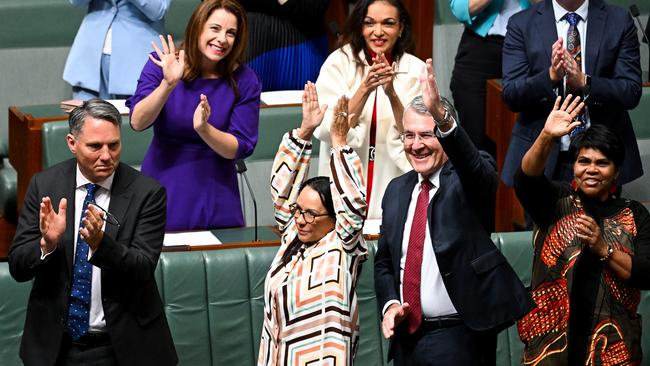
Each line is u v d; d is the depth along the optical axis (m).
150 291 15.05
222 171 18.92
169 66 17.88
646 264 14.98
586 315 15.27
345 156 14.68
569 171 19.48
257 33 22.69
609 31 19.72
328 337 14.35
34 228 14.77
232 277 18.08
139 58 22.42
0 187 23.55
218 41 18.22
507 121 22.45
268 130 21.97
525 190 15.09
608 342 15.23
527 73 19.91
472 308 14.25
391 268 15.07
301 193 14.72
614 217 15.34
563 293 15.31
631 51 19.73
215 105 18.48
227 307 18.06
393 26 19.52
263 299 18.16
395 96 18.67
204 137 17.98
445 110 13.77
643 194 22.98
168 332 15.27
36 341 14.81
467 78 23.59
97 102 14.65
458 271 14.25
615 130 19.75
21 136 21.52
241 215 19.28
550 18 19.81
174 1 25.53
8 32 24.78
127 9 22.52
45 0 24.97
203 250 18.14
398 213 14.83
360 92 18.53
